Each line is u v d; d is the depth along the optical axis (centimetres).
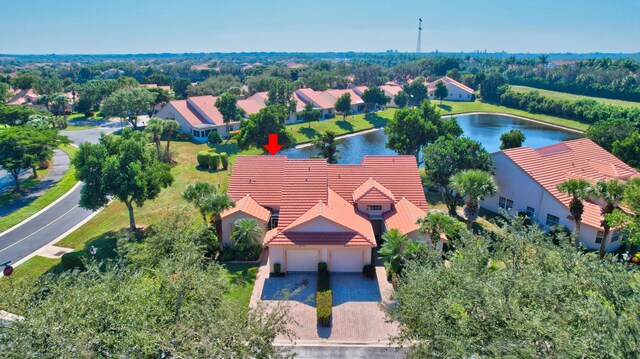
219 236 3428
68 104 11538
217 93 11938
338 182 3794
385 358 2231
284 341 2369
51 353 1375
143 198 3597
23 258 3388
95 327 1498
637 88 12588
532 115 11494
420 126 5709
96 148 3575
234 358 1421
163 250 2516
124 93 8625
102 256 3328
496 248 1941
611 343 1195
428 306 1561
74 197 4847
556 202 3653
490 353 1315
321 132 8862
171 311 1691
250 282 2986
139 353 1471
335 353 2270
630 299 1432
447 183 4194
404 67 18588
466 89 13888
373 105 11425
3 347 1381
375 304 2728
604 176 4031
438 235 2872
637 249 3294
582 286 1594
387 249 2778
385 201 3488
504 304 1370
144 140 5134
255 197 3691
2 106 7650
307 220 3041
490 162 4150
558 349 1210
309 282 2997
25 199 4778
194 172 5819
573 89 14338
